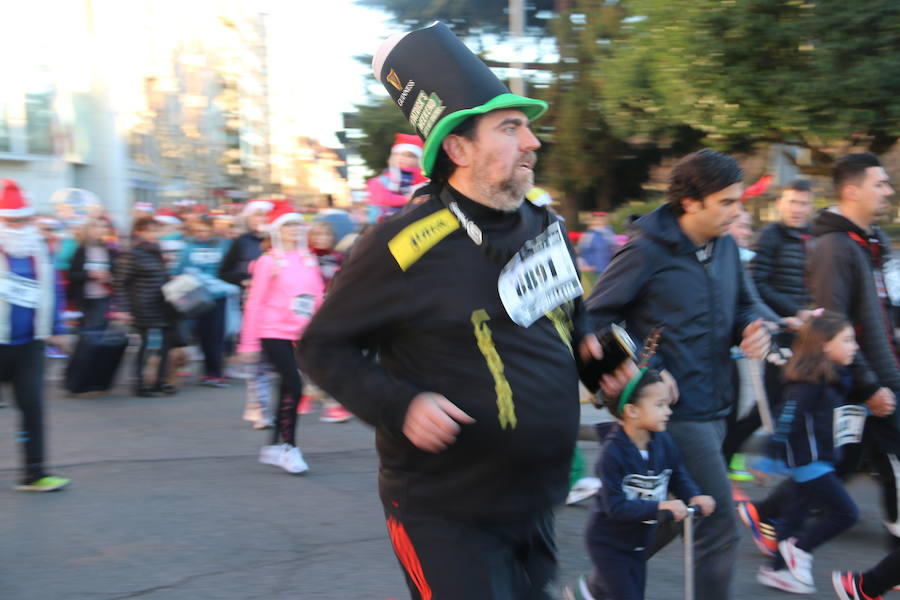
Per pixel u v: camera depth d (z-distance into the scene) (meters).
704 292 3.06
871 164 3.91
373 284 2.08
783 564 4.00
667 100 14.86
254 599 3.77
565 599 3.56
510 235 2.18
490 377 2.07
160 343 8.84
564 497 2.28
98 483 5.57
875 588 3.57
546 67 21.17
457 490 2.13
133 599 3.75
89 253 8.80
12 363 5.25
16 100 19.11
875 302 3.97
